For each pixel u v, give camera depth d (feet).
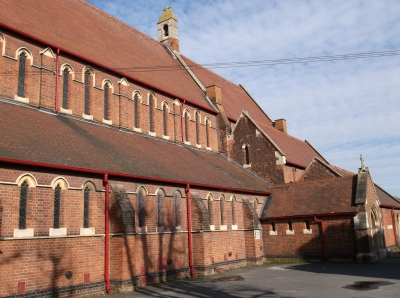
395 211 146.82
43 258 57.47
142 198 74.90
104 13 125.08
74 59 86.84
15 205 55.26
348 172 142.51
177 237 81.51
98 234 65.98
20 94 76.38
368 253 91.66
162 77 119.96
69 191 62.59
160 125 107.24
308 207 102.73
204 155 118.32
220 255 91.30
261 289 62.80
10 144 58.70
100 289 64.69
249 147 126.82
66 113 83.15
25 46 78.13
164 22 154.10
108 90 94.53
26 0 93.30
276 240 104.32
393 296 52.47
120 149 81.97
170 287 69.05
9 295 52.65
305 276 75.00
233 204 100.27
